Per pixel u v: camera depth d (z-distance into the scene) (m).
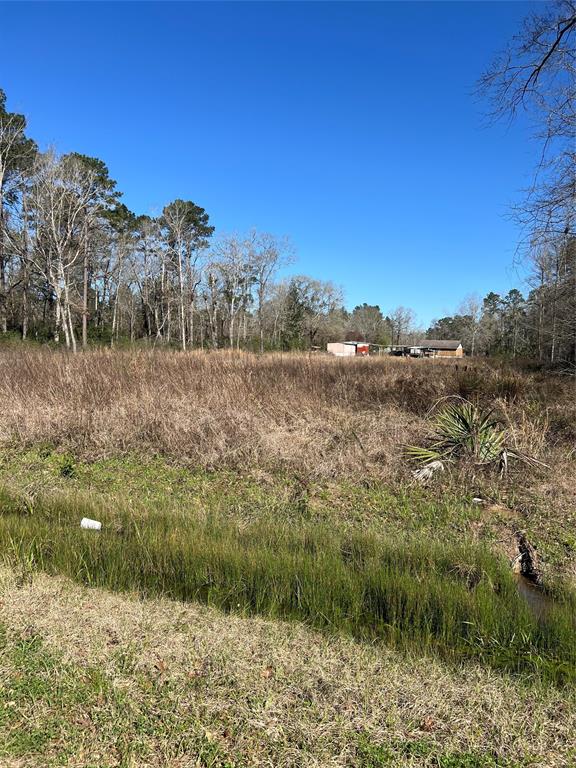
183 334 41.62
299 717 2.12
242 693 2.25
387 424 7.61
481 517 4.83
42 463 6.34
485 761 1.94
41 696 2.15
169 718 2.07
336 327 68.00
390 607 3.13
